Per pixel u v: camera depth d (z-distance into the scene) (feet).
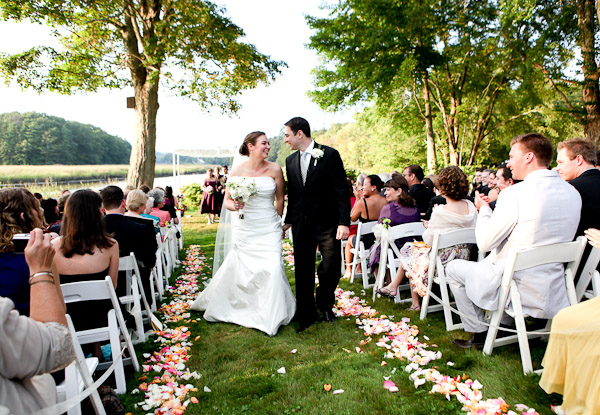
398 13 45.75
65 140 232.94
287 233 28.09
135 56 35.42
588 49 40.81
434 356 9.39
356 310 12.76
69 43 38.06
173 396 8.16
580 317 6.87
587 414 6.38
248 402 8.07
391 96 51.98
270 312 11.75
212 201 39.91
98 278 9.10
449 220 11.24
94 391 6.96
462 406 7.54
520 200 8.57
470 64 55.72
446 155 70.44
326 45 48.85
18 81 33.81
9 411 3.95
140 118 37.81
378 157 99.30
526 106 60.08
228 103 44.42
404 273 13.14
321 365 9.45
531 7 37.45
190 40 37.42
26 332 4.07
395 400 7.87
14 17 31.32
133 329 10.86
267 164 13.19
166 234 19.11
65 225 8.98
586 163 9.97
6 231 6.28
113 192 11.98
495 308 8.97
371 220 16.17
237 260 12.64
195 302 13.96
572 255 8.64
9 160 213.46
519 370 8.60
